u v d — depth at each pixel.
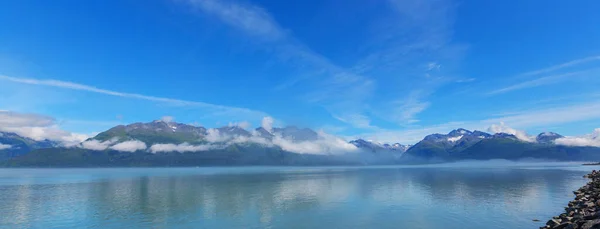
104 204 52.03
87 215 42.59
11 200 57.59
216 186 87.12
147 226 36.38
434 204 48.94
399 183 89.94
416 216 40.03
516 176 112.69
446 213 41.41
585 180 89.31
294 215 42.09
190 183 99.69
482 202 49.75
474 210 43.06
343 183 93.81
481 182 88.00
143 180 117.62
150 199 58.22
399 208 46.03
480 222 35.88
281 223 37.50
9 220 39.75
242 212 44.41
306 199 57.34
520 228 32.81
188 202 54.00
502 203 48.31
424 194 61.62
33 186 89.75
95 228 35.59
